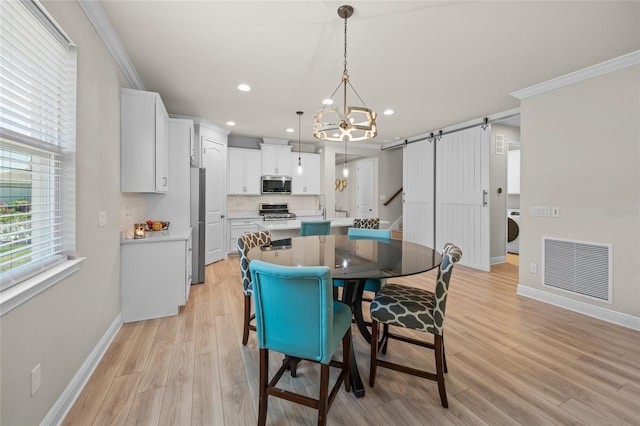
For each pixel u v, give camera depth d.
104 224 2.13
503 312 2.90
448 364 1.99
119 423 1.45
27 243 1.39
